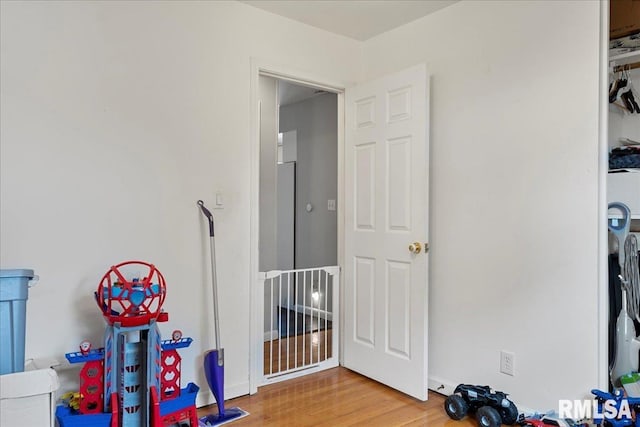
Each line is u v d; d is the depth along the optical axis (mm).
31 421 1589
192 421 2172
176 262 2461
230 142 2664
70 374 2123
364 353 3047
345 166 3238
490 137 2496
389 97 2875
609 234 2266
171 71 2447
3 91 1983
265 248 4047
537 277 2283
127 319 1917
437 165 2777
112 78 2258
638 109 2436
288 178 5316
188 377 2496
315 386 2863
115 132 2270
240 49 2703
